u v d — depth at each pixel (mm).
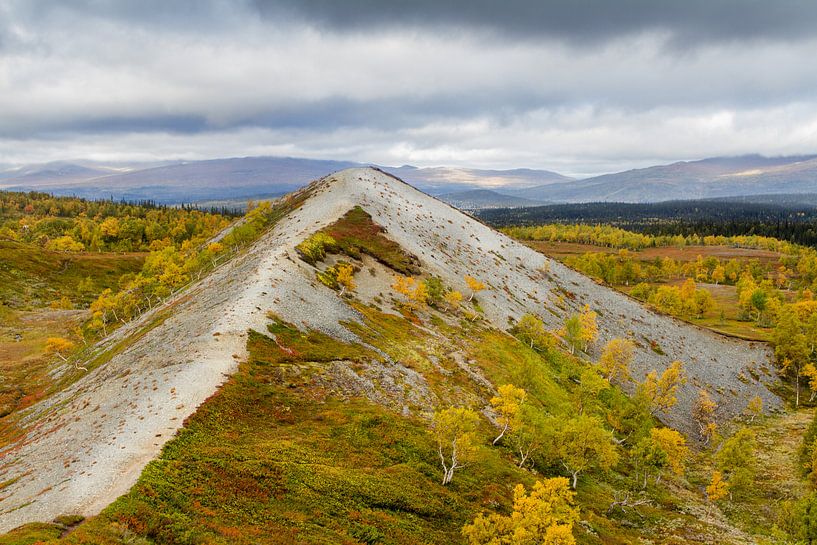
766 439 106562
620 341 125250
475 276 153250
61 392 81000
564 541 36969
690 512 71375
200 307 91250
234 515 38281
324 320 87812
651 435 79188
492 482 58281
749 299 189250
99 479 38688
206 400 53844
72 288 196750
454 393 80500
